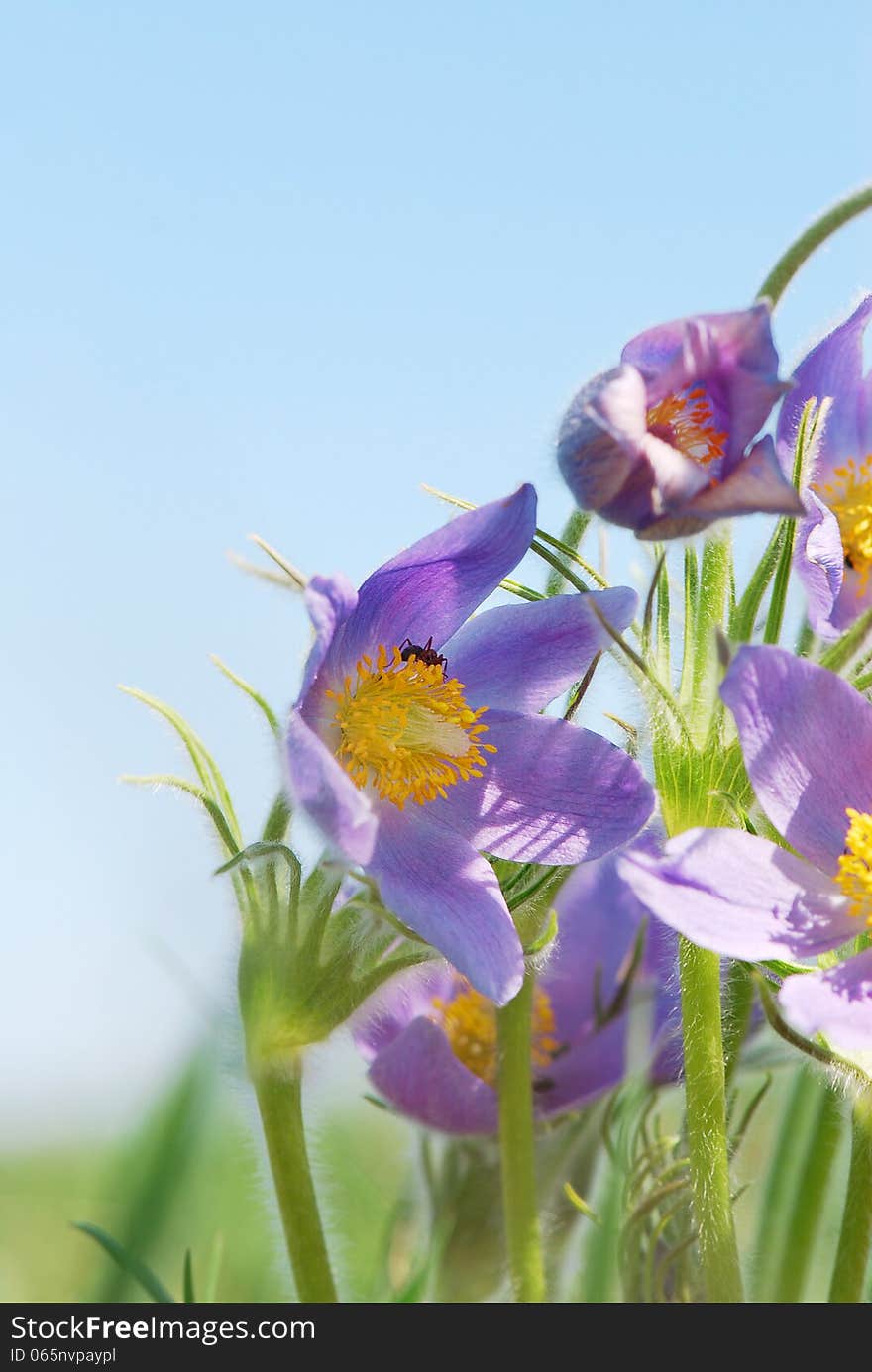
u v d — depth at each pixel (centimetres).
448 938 55
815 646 58
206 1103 59
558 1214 59
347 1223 61
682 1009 56
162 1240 59
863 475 59
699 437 55
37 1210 65
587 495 54
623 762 57
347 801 54
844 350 59
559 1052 61
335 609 55
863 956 55
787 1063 59
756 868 56
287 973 56
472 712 58
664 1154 58
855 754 56
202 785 56
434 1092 58
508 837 57
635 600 56
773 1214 59
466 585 58
